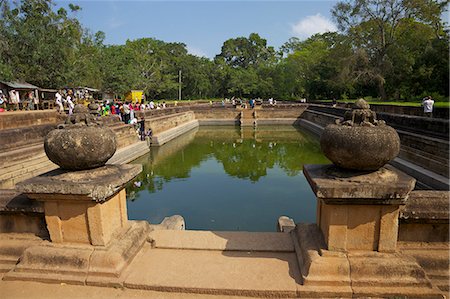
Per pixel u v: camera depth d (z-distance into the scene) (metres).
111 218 3.47
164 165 16.45
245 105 44.56
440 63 28.45
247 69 73.50
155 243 3.86
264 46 78.81
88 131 3.21
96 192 3.03
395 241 3.04
